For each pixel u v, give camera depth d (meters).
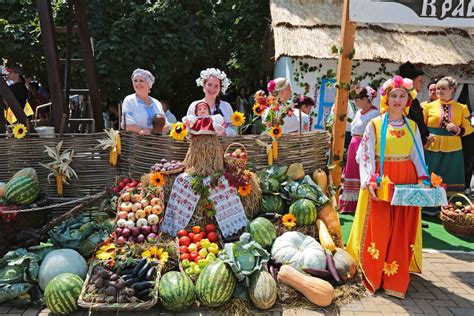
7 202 4.31
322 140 4.97
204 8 11.80
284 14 9.68
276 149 4.69
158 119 4.75
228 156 4.38
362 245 4.05
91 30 9.70
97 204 4.89
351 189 6.15
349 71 4.56
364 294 3.91
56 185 5.02
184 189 4.32
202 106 4.35
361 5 4.20
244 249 3.75
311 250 4.01
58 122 5.20
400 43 9.31
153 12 9.96
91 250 4.05
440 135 6.19
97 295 3.38
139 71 4.95
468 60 9.01
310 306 3.64
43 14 4.90
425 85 9.58
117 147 4.94
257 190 4.48
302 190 4.49
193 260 3.88
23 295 3.61
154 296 3.41
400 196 3.66
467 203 6.30
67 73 6.50
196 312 3.53
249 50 12.66
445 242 5.28
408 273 3.90
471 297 3.91
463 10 4.15
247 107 11.90
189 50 10.33
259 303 3.52
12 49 9.73
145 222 4.08
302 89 9.26
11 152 4.87
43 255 3.93
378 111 5.86
